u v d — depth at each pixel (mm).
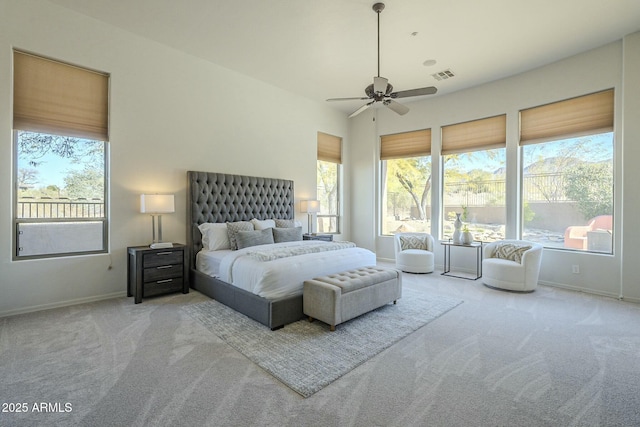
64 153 3496
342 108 6656
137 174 3934
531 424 1604
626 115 3758
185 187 4383
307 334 2727
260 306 2916
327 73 4898
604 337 2689
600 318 3154
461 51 4117
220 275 3682
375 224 6684
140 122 3947
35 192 3324
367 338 2652
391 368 2170
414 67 4590
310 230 6055
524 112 4766
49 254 3398
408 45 3982
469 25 3523
